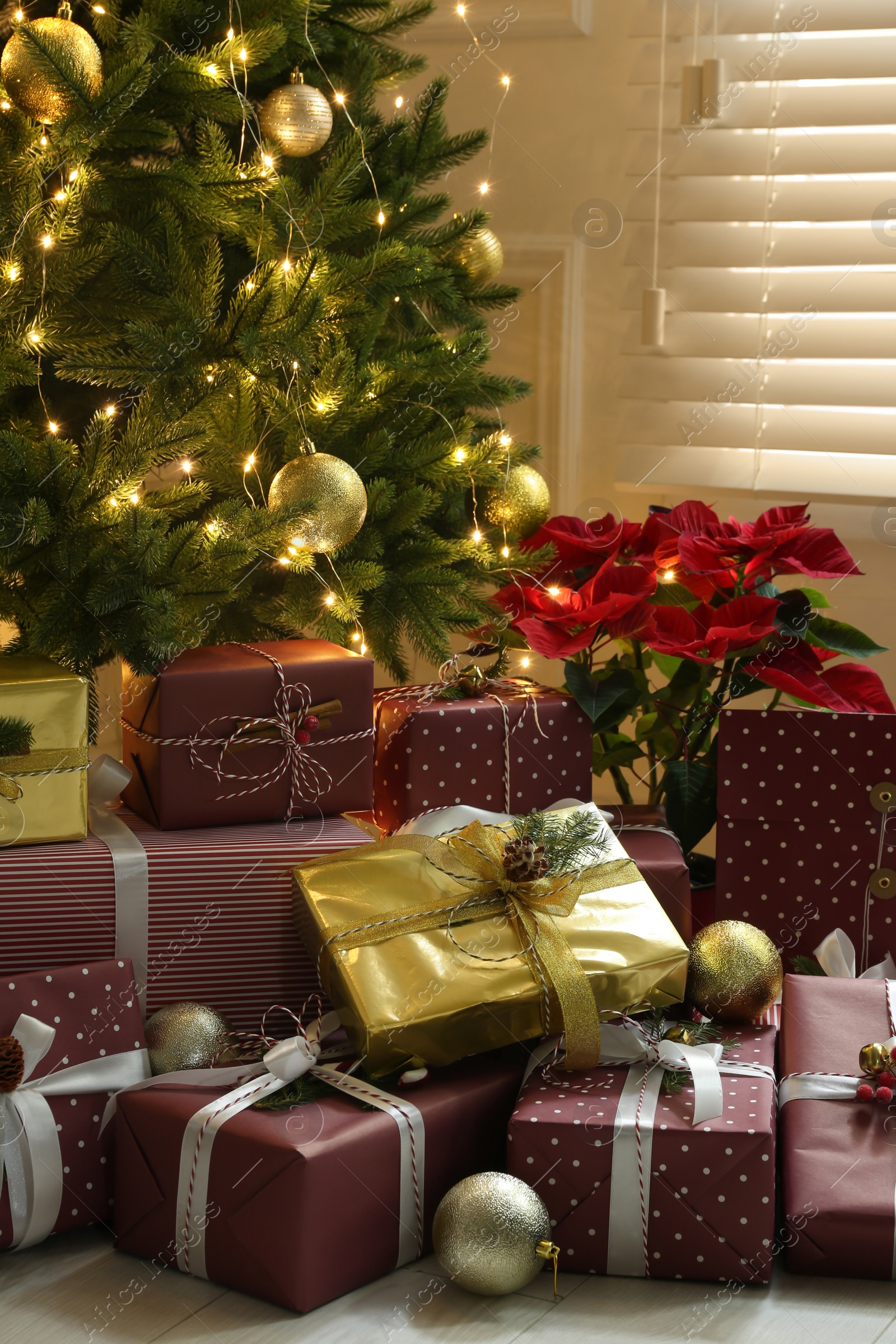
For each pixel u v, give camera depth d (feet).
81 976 3.47
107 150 4.31
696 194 6.02
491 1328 3.04
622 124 6.26
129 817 4.07
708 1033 3.73
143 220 4.34
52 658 4.00
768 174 5.84
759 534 4.65
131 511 3.76
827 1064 3.51
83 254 3.93
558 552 4.77
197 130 4.79
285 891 3.80
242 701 3.85
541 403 6.68
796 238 5.88
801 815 4.16
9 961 3.61
